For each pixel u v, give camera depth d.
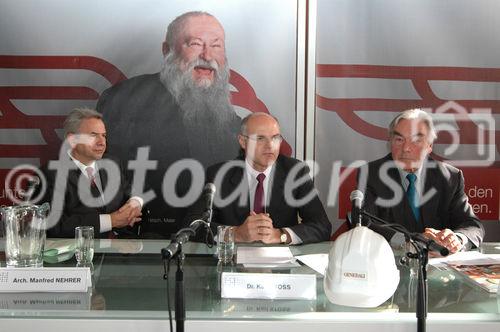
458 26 3.34
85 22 3.32
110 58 3.34
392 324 1.40
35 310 1.42
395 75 3.34
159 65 3.35
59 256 2.03
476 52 3.36
